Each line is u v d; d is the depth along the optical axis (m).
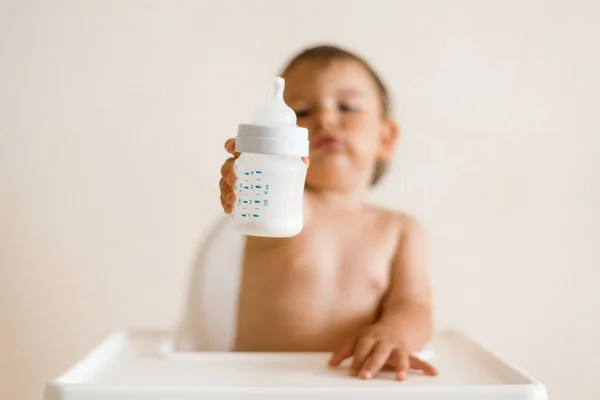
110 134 1.29
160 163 1.29
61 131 1.29
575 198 1.29
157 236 1.29
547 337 1.29
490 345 1.29
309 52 1.07
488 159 1.29
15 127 1.29
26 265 1.29
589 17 1.29
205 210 1.29
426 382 0.71
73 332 1.30
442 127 1.29
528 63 1.29
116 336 0.91
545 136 1.29
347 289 0.98
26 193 1.29
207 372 0.75
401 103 1.29
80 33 1.29
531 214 1.29
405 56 1.28
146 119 1.29
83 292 1.29
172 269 1.30
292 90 1.04
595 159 1.29
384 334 0.81
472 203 1.29
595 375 1.29
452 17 1.29
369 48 1.28
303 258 0.98
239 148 0.66
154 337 0.96
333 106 1.03
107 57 1.29
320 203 1.03
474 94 1.29
